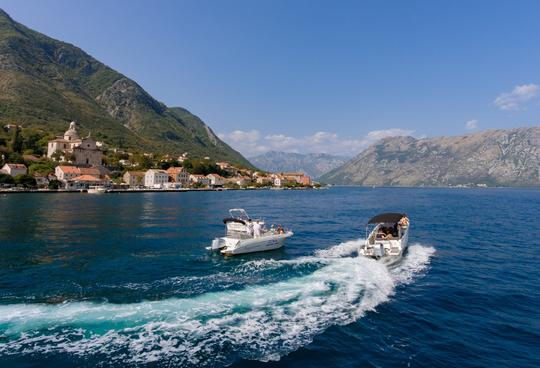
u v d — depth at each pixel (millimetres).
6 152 150750
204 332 13891
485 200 131000
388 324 15555
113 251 31172
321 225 52906
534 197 161250
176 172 193875
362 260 26562
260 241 31594
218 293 18875
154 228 46000
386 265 25891
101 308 16391
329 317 15820
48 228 44250
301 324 14977
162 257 28953
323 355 12594
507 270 25906
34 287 20266
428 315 16828
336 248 34000
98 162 179750
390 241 28422
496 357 13062
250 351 12609
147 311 15969
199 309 16312
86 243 34719
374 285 20531
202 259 28266
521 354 13320
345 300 17906
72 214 60281
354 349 13164
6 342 12906
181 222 52812
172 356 12070
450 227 50469
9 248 31797
